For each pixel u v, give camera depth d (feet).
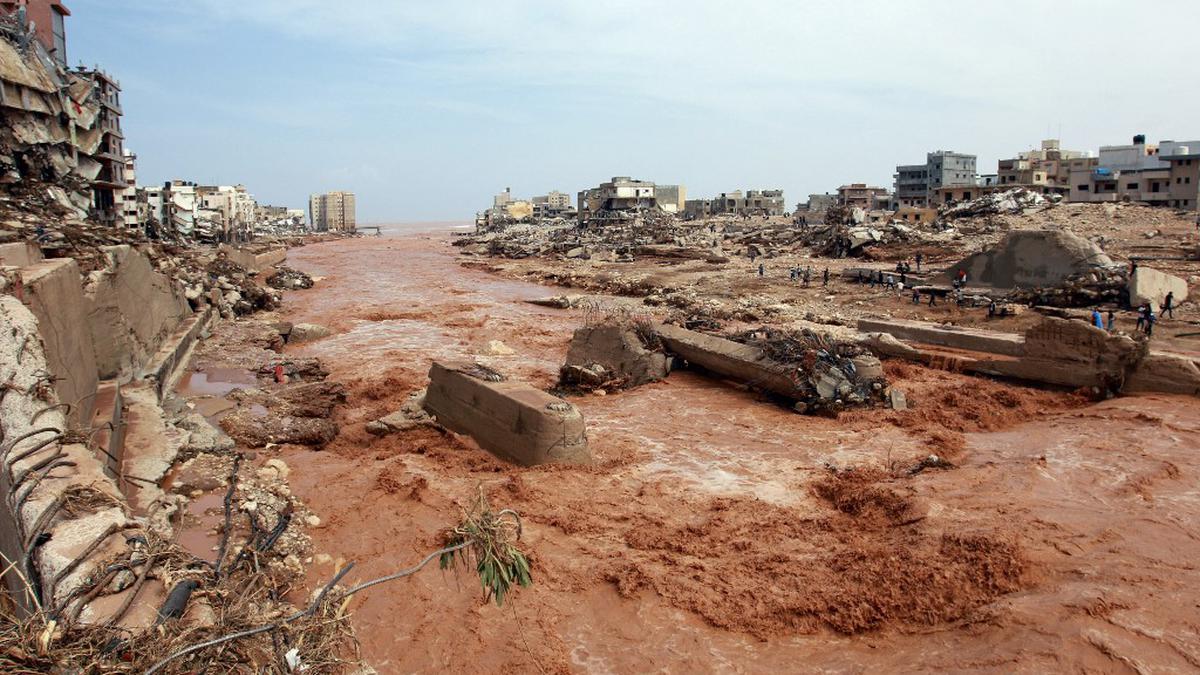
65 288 63.62
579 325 147.23
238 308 153.17
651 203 409.49
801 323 132.26
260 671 21.61
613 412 82.43
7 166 124.16
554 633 40.47
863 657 37.01
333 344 128.16
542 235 393.29
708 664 37.63
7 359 42.29
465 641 39.75
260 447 70.49
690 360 98.43
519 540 48.70
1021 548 44.16
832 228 244.22
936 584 41.39
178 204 320.91
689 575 45.34
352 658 35.68
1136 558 42.24
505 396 67.10
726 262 230.07
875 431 73.10
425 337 134.31
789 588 43.47
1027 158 344.69
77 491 31.65
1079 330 82.74
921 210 281.54
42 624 22.00
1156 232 188.65
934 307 134.21
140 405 70.85
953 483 57.16
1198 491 53.21
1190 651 33.22
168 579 26.12
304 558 47.83
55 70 146.51
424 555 48.01
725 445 70.69
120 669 20.65
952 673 33.94
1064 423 72.18
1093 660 32.99
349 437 75.15
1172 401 74.18
